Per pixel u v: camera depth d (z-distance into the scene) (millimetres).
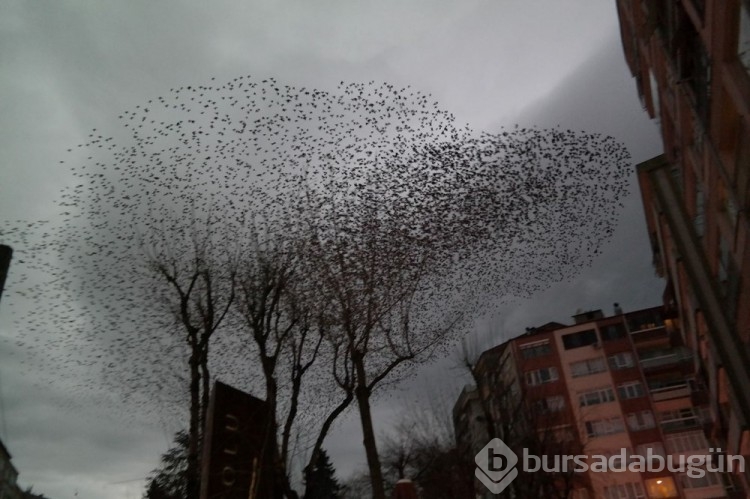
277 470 11281
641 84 25375
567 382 44000
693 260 22281
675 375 43281
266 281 14148
